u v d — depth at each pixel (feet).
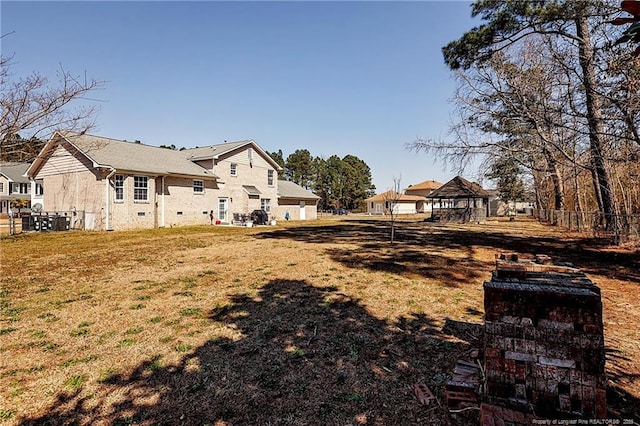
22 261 27.66
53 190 61.62
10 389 9.27
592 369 6.00
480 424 6.55
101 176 55.11
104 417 8.07
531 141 47.52
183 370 10.17
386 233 49.55
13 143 41.42
